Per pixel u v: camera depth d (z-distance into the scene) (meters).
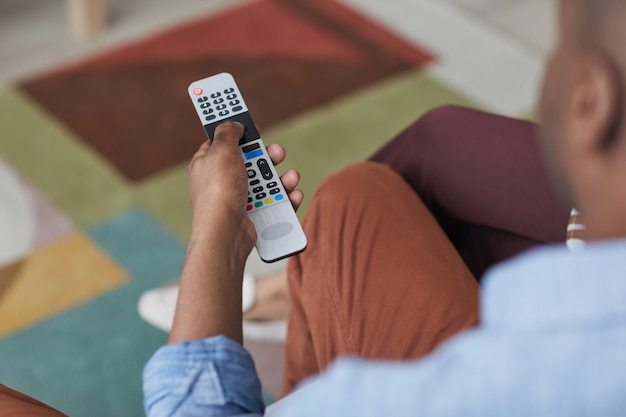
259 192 0.99
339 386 0.53
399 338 1.01
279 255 0.97
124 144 2.12
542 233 1.20
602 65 0.50
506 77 2.34
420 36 2.45
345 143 2.14
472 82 2.32
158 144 2.12
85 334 1.72
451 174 1.25
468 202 1.25
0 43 2.38
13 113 2.18
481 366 0.50
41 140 2.12
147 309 1.67
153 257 1.87
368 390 0.52
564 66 0.53
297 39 2.41
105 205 1.97
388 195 1.13
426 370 0.52
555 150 0.55
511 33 2.47
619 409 0.48
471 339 0.51
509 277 0.51
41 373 1.65
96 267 1.84
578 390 0.48
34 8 2.50
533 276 0.50
